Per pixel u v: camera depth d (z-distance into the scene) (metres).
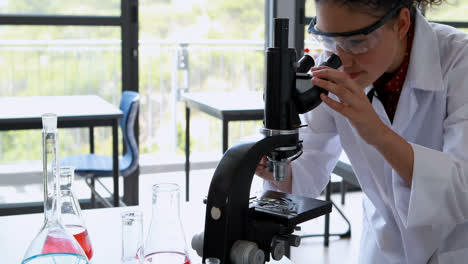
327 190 3.53
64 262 0.96
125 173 3.51
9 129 3.03
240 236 0.93
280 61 0.93
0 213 3.72
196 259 1.18
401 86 1.35
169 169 5.22
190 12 9.76
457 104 1.25
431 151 1.08
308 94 0.97
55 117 0.96
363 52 1.07
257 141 0.94
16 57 4.67
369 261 1.55
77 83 4.85
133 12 3.96
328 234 3.45
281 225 0.95
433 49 1.30
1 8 4.07
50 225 0.98
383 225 1.50
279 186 1.38
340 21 1.03
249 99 3.78
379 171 1.40
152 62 5.61
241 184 0.92
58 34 5.47
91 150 3.91
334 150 1.53
